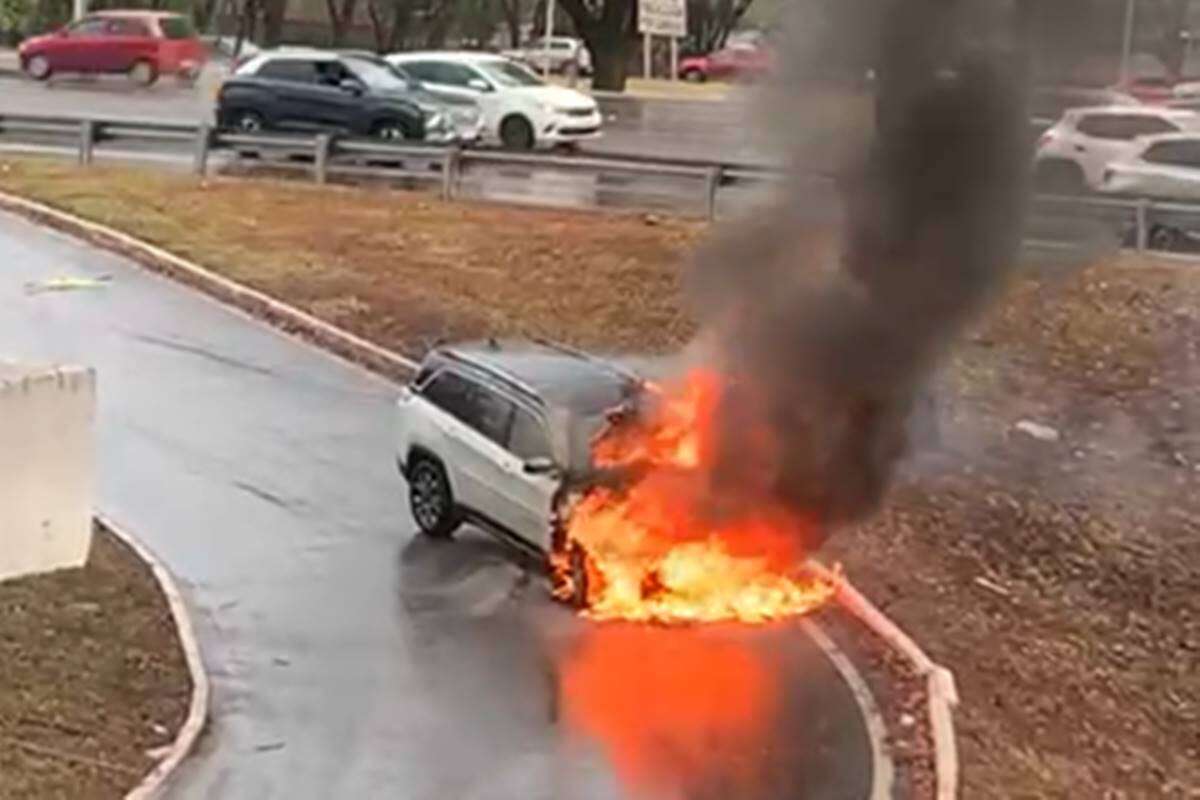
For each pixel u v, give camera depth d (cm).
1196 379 2720
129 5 7938
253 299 3050
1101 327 2881
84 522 1864
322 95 4191
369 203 3722
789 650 1845
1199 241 3234
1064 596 2122
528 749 1584
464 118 4491
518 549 2016
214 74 5988
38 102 5209
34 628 1712
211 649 1750
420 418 2114
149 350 2784
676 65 7456
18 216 3572
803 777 1566
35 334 2816
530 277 3172
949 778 1584
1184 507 2364
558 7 7662
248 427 2447
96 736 1530
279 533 2077
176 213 3578
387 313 2977
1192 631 2062
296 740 1574
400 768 1535
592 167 3650
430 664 1752
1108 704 1852
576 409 2006
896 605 2003
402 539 2084
